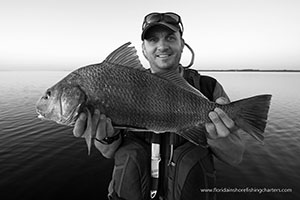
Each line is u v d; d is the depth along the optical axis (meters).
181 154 0.66
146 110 0.59
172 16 0.77
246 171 2.28
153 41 0.75
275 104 7.16
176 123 0.61
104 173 2.23
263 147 2.93
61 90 0.57
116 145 0.70
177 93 0.61
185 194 0.63
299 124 4.33
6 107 6.31
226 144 0.66
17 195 1.88
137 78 0.59
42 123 4.34
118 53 0.60
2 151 2.84
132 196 0.66
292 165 2.41
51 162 2.49
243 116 0.59
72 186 2.00
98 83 0.57
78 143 3.12
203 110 0.61
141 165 0.66
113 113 0.58
